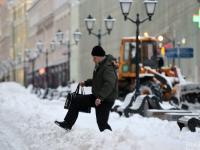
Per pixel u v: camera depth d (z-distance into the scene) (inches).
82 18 4869.6
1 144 829.8
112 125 1061.1
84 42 4788.4
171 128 1027.3
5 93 2394.2
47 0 6225.4
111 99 800.9
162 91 1959.9
